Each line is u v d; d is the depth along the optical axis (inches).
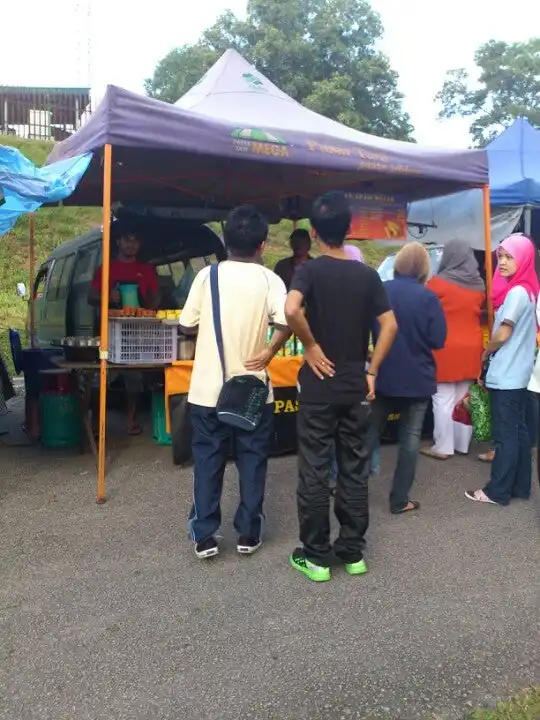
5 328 591.5
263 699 106.2
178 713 103.0
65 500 194.1
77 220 866.1
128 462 230.8
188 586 142.5
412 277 180.9
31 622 128.2
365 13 1332.4
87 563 153.5
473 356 231.8
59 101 1110.4
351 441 144.7
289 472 221.9
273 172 273.4
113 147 203.8
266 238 158.4
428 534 170.9
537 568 152.0
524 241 187.9
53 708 104.0
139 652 118.5
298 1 1321.4
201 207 326.6
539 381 175.2
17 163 183.6
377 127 1384.1
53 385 254.2
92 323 289.7
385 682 110.7
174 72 1389.0
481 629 126.4
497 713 102.4
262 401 149.5
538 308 176.7
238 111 238.5
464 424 233.8
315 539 144.1
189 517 161.9
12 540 165.9
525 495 197.5
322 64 1309.1
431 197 289.9
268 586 142.7
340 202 141.4
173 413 222.1
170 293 299.6
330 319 139.2
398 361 174.4
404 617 130.4
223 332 150.3
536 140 366.3
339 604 135.3
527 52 1518.2
